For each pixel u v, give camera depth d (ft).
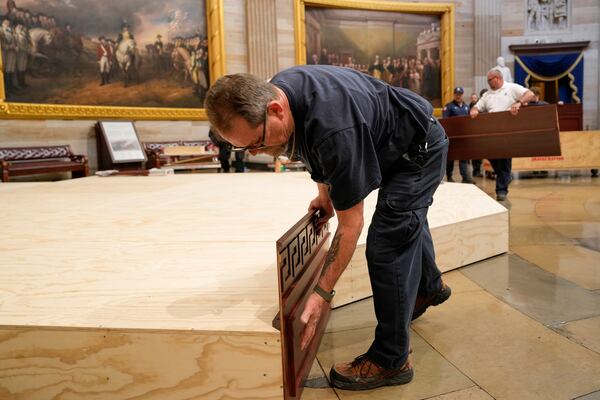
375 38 41.14
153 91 33.40
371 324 7.59
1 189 15.93
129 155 30.91
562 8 44.50
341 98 4.50
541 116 16.42
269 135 4.41
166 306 5.18
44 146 28.71
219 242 7.68
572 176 27.12
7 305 5.32
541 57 44.75
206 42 35.17
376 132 4.89
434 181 5.45
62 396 4.92
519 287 8.97
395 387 5.82
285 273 4.81
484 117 17.37
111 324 4.77
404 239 5.39
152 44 33.06
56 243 7.89
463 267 10.35
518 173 29.40
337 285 8.26
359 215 4.71
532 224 14.44
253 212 10.17
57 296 5.55
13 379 4.94
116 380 4.81
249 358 4.60
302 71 4.77
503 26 44.65
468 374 6.01
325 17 39.34
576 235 12.85
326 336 7.22
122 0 31.68
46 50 29.04
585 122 45.27
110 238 8.14
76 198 13.12
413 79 42.68
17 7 27.81
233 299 5.31
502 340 6.86
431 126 5.35
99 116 31.14
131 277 6.11
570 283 9.11
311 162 4.79
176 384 4.75
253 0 36.14
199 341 4.63
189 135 35.17
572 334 6.95
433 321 7.63
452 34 42.78
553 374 5.90
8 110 27.50
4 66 27.55
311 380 6.03
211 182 16.87
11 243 7.95
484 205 11.37
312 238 6.40
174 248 7.39
